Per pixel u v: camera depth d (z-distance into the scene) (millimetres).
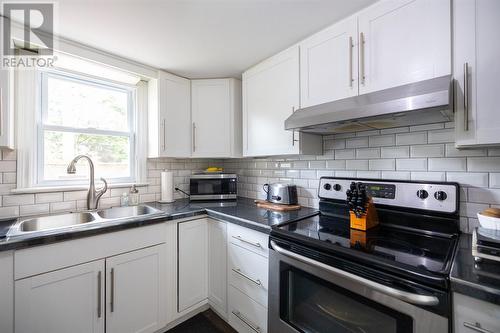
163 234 1614
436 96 884
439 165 1241
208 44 1615
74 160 1613
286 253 1155
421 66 1043
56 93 1755
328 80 1394
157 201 2215
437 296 743
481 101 899
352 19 1286
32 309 1134
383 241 1085
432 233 1196
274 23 1382
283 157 2055
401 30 1105
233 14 1296
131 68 1852
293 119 1411
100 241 1339
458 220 1150
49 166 1710
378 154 1471
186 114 2174
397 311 834
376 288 852
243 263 1537
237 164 2535
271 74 1765
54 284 1192
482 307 687
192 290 1772
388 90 1126
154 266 1566
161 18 1325
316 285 1106
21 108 1539
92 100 1938
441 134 1235
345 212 1567
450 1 975
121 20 1340
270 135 1771
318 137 1725
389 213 1341
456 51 958
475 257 839
